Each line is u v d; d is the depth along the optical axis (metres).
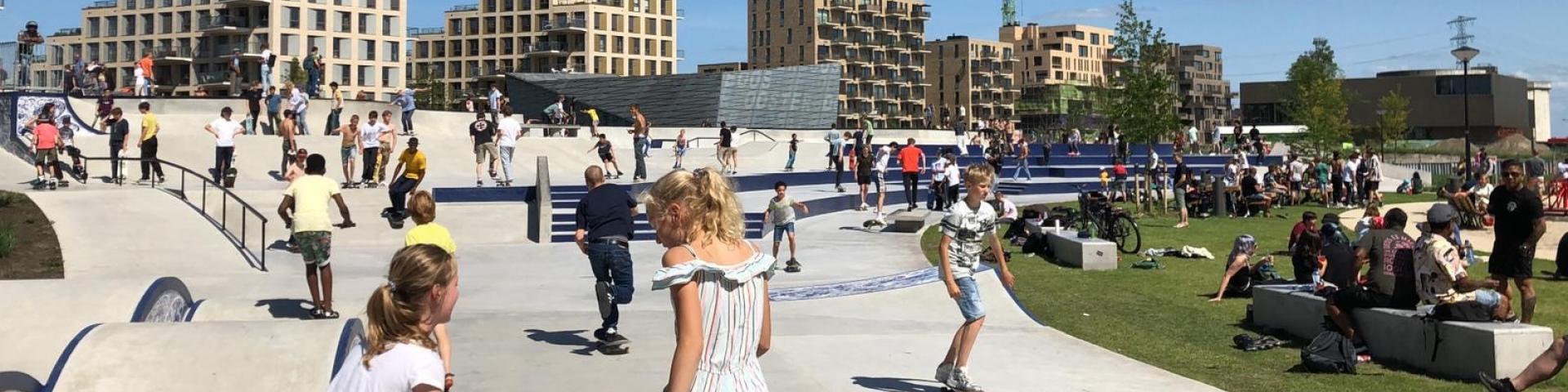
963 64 158.00
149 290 7.77
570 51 124.56
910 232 21.58
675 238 3.94
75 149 22.25
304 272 15.38
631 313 11.62
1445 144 85.06
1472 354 8.02
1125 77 33.59
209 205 19.09
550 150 32.22
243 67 103.44
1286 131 101.75
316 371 5.75
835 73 64.25
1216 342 10.23
